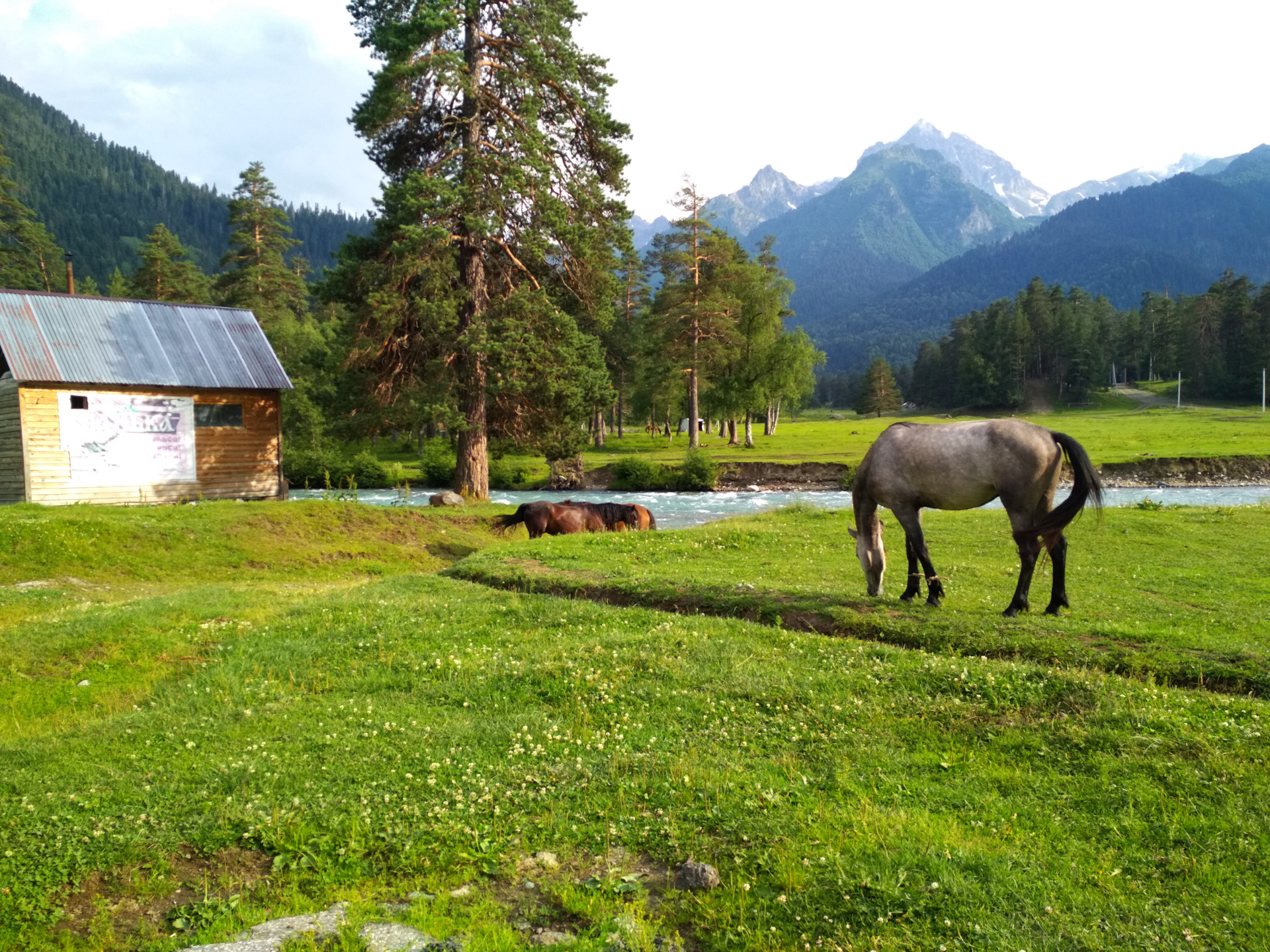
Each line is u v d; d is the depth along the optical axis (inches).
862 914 153.0
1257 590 451.8
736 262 2632.9
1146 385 5182.1
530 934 155.4
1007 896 156.5
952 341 5969.5
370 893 171.9
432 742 250.4
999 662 292.5
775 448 2536.9
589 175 1163.9
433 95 1038.4
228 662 349.1
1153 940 141.7
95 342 954.1
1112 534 656.4
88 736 268.5
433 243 1011.3
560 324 1086.4
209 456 1004.6
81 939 159.2
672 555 594.9
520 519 764.6
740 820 192.5
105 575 616.1
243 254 2600.9
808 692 273.0
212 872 183.9
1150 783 201.6
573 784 218.5
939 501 373.7
